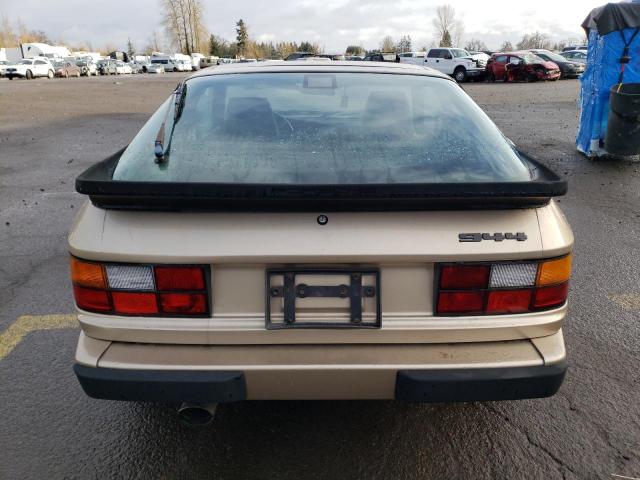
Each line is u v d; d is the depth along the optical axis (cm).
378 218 184
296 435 245
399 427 249
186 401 189
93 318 193
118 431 246
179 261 183
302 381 189
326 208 181
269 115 243
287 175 206
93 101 1864
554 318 198
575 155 838
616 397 270
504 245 186
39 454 232
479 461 229
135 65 5828
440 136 236
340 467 226
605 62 761
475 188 176
